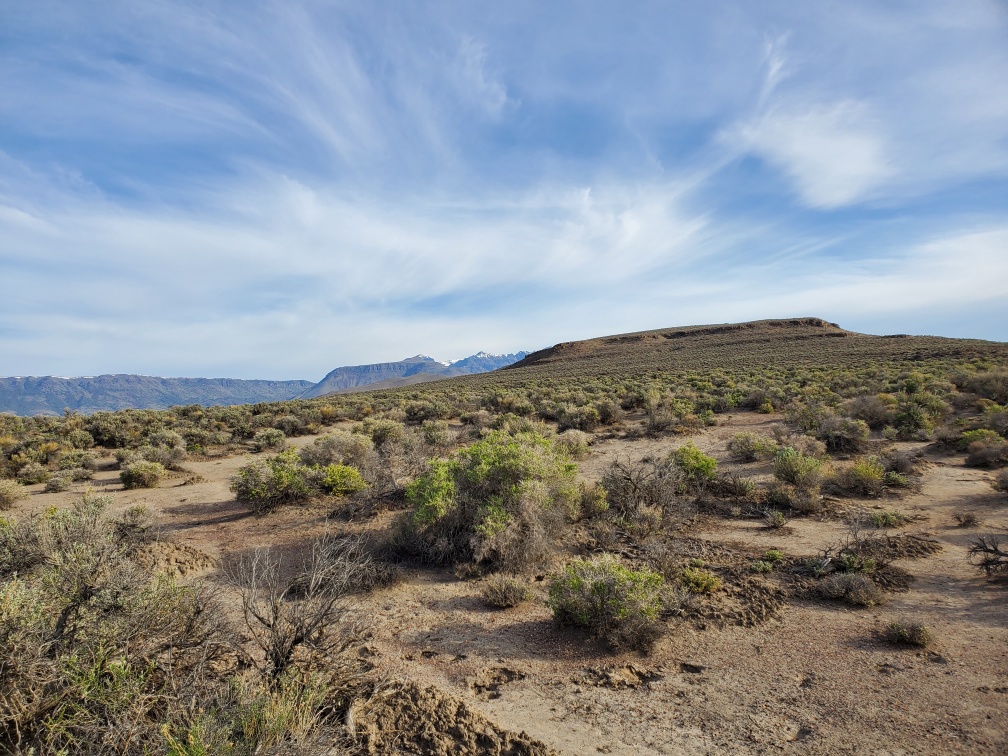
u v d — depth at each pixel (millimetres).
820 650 5320
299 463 14859
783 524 9555
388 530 9500
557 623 6031
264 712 3174
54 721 3088
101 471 18281
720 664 5152
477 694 4727
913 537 8375
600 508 10102
